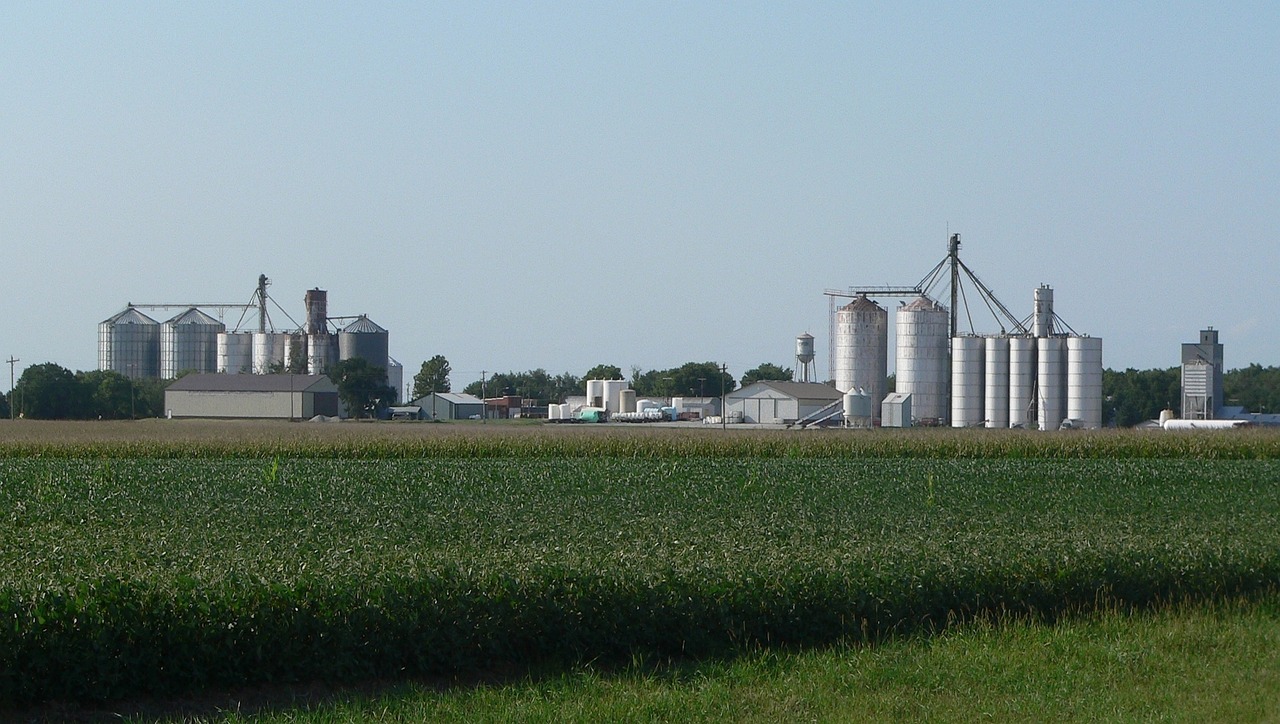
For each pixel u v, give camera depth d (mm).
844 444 81250
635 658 20656
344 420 170375
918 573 23719
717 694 18609
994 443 81750
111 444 77375
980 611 23906
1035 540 27703
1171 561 26281
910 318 149875
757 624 22078
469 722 17328
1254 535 30656
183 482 47969
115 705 18609
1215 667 20281
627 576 21688
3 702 18031
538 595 20906
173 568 21203
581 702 18203
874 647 21828
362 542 26500
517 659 20812
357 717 17469
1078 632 22703
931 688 19062
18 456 73688
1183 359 160375
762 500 42562
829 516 35438
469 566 21609
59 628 18391
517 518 33375
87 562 22016
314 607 19688
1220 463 67062
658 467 61125
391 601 20000
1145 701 18203
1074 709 17891
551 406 193125
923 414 149375
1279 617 24703
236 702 18859
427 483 49438
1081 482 53438
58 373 184625
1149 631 22766
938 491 47562
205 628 19094
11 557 23078
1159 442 82000
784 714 17672
